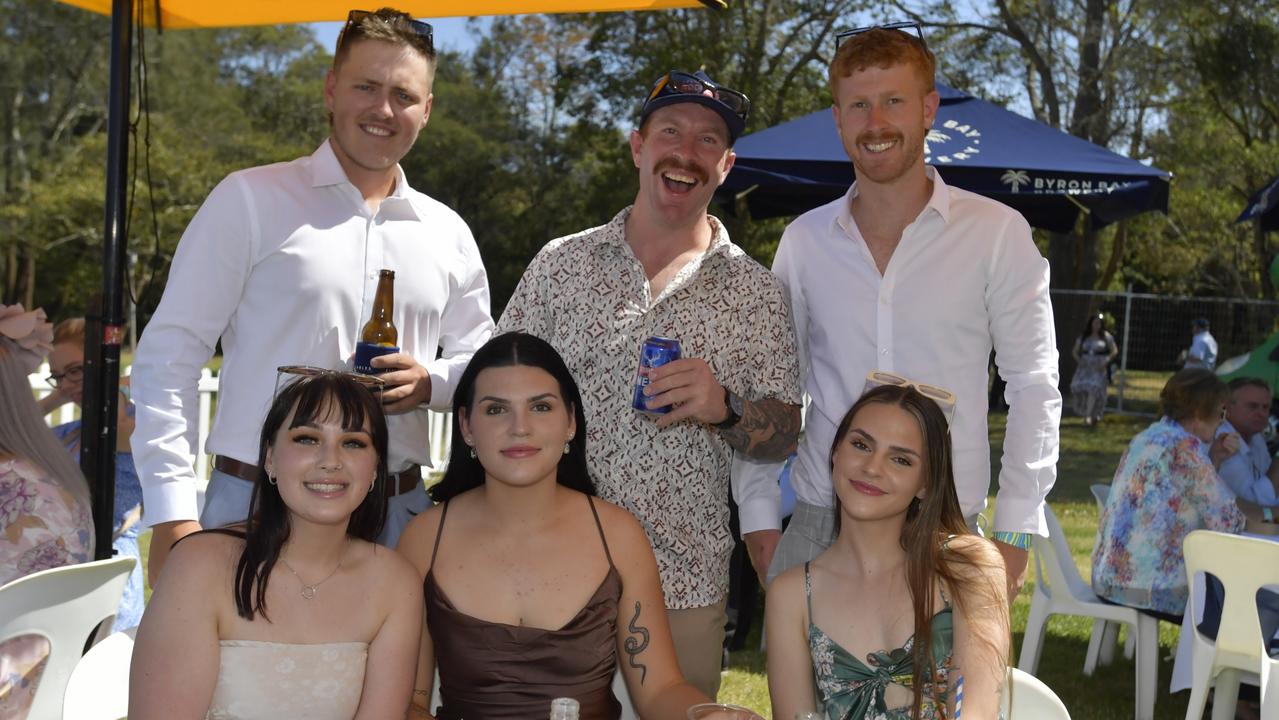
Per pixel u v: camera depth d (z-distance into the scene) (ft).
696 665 9.05
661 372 8.04
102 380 11.01
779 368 9.17
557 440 7.63
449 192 100.94
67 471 8.91
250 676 6.79
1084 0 71.51
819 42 74.74
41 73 93.25
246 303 9.00
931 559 7.70
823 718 6.31
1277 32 64.23
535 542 7.81
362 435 6.86
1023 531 8.88
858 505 7.77
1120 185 18.61
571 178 102.32
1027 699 7.80
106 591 8.43
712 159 8.85
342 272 9.04
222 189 8.87
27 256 93.35
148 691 6.67
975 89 74.90
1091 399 55.93
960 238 9.02
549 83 104.99
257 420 8.90
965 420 9.18
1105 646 17.37
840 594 7.93
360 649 7.02
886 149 8.72
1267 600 13.48
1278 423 22.13
